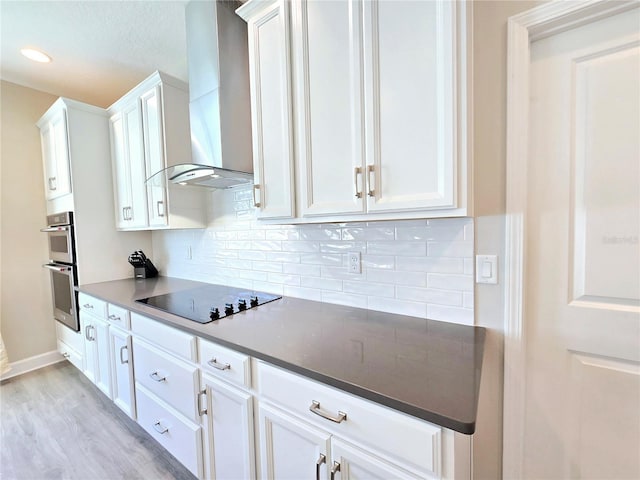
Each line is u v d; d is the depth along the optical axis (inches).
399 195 40.1
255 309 59.9
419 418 27.6
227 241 84.0
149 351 62.8
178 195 83.2
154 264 111.7
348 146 44.0
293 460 38.6
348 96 43.6
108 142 99.3
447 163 36.5
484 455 45.1
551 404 41.8
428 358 36.6
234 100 65.6
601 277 38.5
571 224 39.8
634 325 36.9
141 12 69.3
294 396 37.6
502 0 40.8
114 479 61.4
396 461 29.7
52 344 112.4
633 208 36.5
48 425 78.5
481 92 42.7
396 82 39.5
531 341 42.6
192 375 52.1
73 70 94.8
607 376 38.7
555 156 40.3
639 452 37.5
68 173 92.3
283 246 70.7
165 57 87.6
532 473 43.1
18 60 88.7
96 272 96.3
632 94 35.9
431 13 36.8
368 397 30.1
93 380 86.8
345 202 44.6
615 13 35.9
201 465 52.4
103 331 78.9
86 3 65.9
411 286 51.6
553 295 41.1
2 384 98.8
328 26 45.0
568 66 39.0
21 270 105.3
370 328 47.3
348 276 59.6
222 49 64.1
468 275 45.7
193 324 52.2
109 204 99.3
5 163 101.6
